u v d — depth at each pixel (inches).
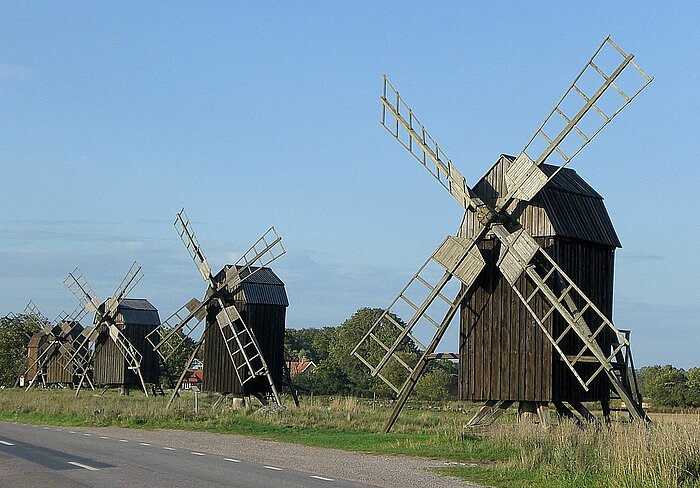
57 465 871.1
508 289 1298.0
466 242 1327.5
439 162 1375.5
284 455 1009.5
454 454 995.3
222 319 1985.7
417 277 1370.6
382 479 781.9
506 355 1288.1
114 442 1175.6
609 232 1339.8
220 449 1089.4
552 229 1246.9
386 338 3949.3
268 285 2044.8
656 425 966.4
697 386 2504.9
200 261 2046.0
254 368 1969.7
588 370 1279.5
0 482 739.4
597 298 1311.5
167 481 743.7
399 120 1424.7
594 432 971.3
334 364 3531.0
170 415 1636.3
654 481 697.6
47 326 3777.1
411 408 2025.1
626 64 1189.7
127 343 2920.8
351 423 1459.2
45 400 2279.8
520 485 758.5
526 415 1309.1
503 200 1296.8
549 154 1257.4
